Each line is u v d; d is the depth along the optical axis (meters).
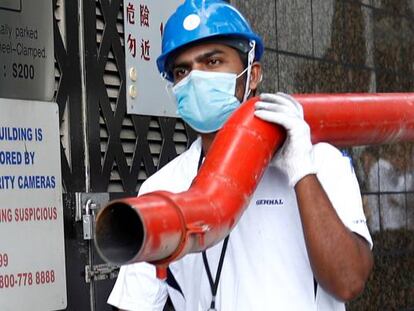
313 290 2.44
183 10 2.65
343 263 2.28
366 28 6.94
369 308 6.71
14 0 3.91
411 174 7.37
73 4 4.33
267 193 2.47
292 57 6.04
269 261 2.45
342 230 2.28
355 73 6.78
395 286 7.07
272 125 2.24
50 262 4.01
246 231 2.47
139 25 4.71
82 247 4.29
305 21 6.21
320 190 2.28
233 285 2.48
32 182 3.94
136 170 4.69
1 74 3.84
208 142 2.71
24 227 3.88
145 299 2.73
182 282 2.60
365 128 2.46
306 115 2.31
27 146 3.92
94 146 4.41
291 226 2.46
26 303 3.88
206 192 2.03
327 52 6.46
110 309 4.40
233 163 2.13
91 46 4.41
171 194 1.91
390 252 7.04
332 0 6.53
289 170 2.28
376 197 6.90
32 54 4.00
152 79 4.80
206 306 2.52
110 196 4.46
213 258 2.50
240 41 2.64
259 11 5.71
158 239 1.78
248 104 2.29
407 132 2.62
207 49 2.62
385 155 7.03
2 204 3.78
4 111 3.81
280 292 2.43
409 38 7.52
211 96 2.62
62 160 4.21
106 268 4.38
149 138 4.82
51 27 4.11
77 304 4.23
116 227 1.83
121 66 4.61
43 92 4.06
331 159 2.49
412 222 7.36
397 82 7.32
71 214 4.24
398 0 7.39
